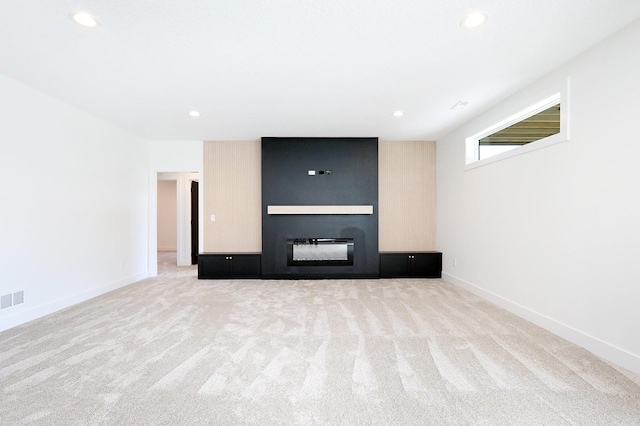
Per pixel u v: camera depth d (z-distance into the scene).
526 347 2.66
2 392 1.97
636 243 2.26
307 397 1.93
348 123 4.79
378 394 1.96
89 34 2.38
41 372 2.23
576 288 2.76
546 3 2.05
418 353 2.54
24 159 3.37
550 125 3.27
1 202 3.13
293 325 3.19
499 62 2.86
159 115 4.38
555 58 2.79
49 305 3.62
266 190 5.57
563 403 1.87
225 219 5.95
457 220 5.04
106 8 2.07
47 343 2.74
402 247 5.98
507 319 3.38
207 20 2.21
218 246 5.96
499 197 3.90
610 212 2.45
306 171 5.59
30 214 3.43
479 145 4.72
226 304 3.95
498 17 2.20
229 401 1.89
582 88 2.70
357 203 5.61
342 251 5.57
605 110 2.49
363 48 2.61
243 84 3.33
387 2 2.03
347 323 3.24
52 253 3.70
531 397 1.93
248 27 2.30
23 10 2.08
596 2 2.04
